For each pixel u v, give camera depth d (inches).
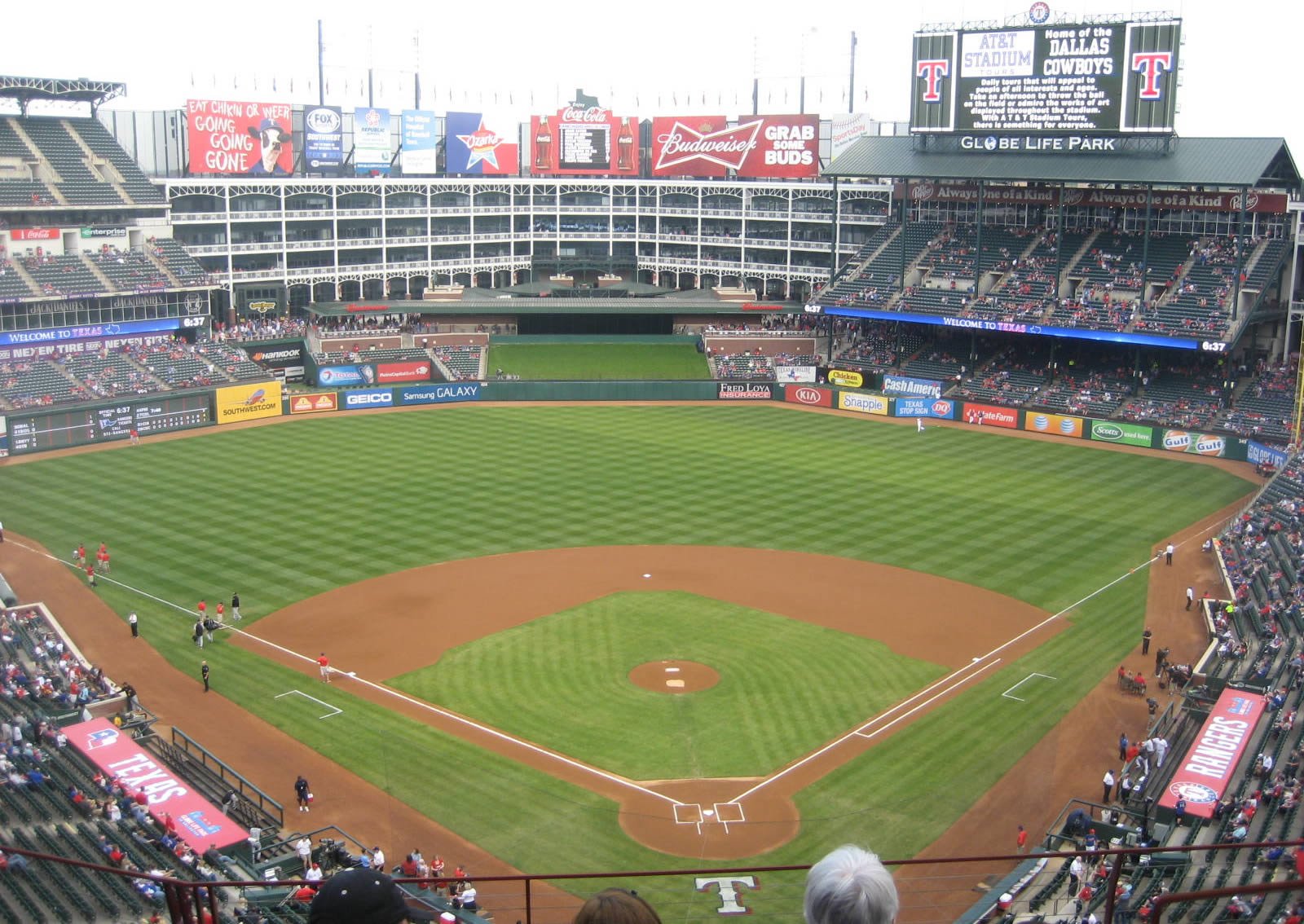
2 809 1492.4
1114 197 4463.6
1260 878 1293.1
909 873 1440.7
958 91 4397.1
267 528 2881.4
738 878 1409.9
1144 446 3823.8
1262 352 4160.9
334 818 1606.8
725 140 5492.1
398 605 2391.7
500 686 2018.9
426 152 5610.2
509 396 4542.3
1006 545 2795.3
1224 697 1788.9
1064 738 1830.7
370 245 5428.2
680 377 4798.2
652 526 2920.8
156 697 1989.4
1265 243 4099.4
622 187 5846.5
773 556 2709.2
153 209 4611.2
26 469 3462.1
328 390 4473.4
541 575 2568.9
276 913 1314.0
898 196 5132.9
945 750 1791.3
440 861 1435.8
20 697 1877.5
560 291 5413.4
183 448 3718.0
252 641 2218.3
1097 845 1444.4
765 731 1851.6
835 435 3969.0
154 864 1384.1
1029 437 3966.5
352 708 1942.7
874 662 2121.1
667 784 1684.3
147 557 2669.8
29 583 2504.9
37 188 4313.5
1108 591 2496.3
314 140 5270.7
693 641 2209.6
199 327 4549.7
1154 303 4065.0
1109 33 4035.4
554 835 1546.5
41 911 1240.2
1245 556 2583.7
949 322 4394.7
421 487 3248.0
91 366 4067.4
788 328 5132.9
